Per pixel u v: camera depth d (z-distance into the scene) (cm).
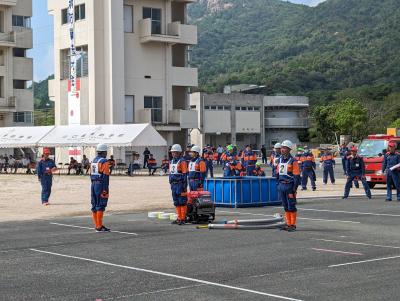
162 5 5766
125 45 5531
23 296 925
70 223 1873
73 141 4594
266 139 9650
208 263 1180
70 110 5497
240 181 2331
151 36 5522
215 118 8581
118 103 5375
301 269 1113
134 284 1000
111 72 5341
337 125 9650
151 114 5606
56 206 2428
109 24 5347
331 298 892
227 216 2025
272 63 17825
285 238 1508
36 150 5556
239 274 1072
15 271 1120
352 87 13750
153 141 4447
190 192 1858
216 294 923
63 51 5791
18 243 1463
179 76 5884
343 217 1961
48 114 12662
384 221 1855
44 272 1108
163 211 2216
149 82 5672
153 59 5703
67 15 5681
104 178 1656
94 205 1667
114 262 1201
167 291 947
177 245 1409
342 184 3528
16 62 6581
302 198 2652
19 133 4941
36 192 3103
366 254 1271
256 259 1219
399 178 2511
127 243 1448
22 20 6806
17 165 5094
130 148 5491
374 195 2795
